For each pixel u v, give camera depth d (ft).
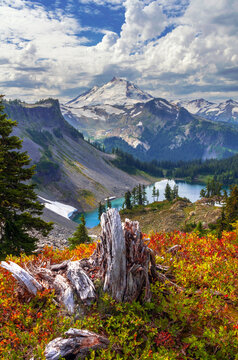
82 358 13.20
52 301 17.11
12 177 44.50
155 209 303.48
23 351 13.42
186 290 18.61
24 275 17.93
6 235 42.57
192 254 25.93
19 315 15.60
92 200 608.19
